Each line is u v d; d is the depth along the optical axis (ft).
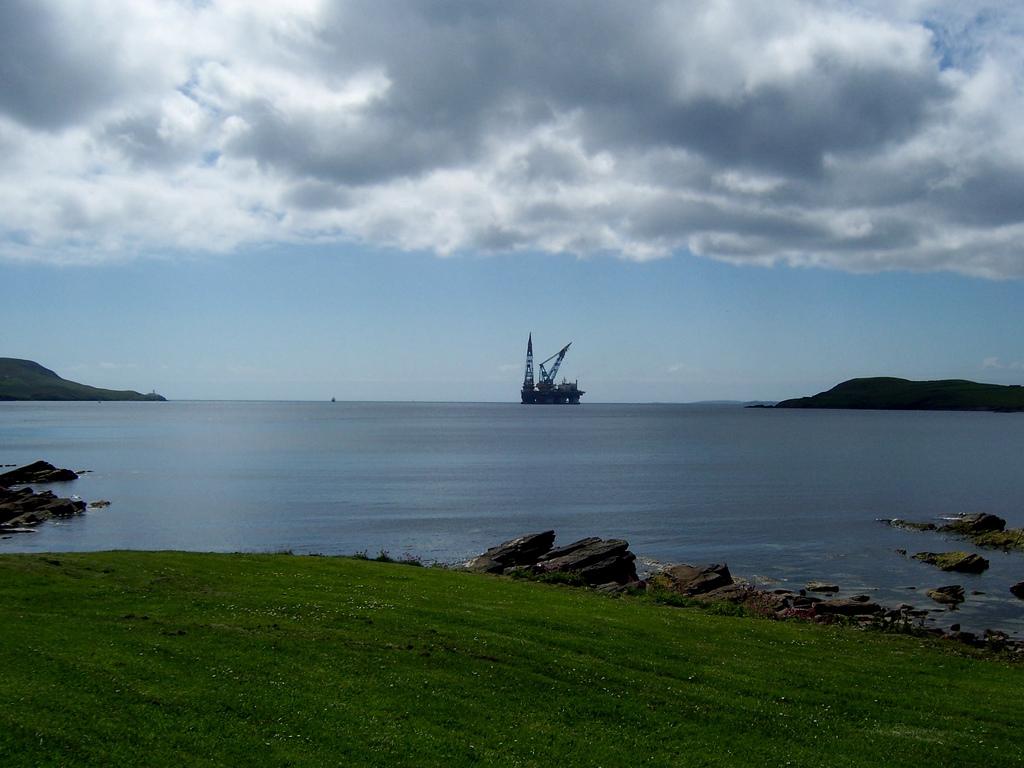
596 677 65.16
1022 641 116.57
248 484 338.75
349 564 110.63
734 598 130.41
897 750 56.13
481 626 77.05
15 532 217.36
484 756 50.11
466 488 329.93
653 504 283.59
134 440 624.59
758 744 55.36
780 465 442.09
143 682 56.39
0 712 49.26
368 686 59.11
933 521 248.93
